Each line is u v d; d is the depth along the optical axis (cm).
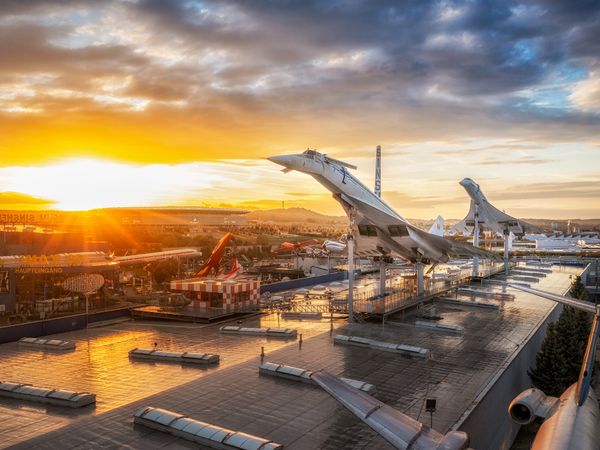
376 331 4788
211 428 2284
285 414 2628
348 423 2519
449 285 7206
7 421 2586
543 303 6512
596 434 1892
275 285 7506
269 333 4547
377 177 6819
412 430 1702
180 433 2303
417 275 6475
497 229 10931
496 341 4403
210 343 4312
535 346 4841
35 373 3447
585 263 12606
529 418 2203
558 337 4394
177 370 3506
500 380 3384
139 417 2442
